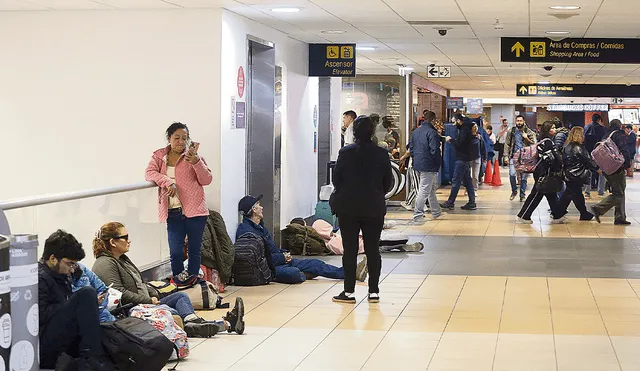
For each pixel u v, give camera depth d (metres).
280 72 12.89
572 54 13.84
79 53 10.54
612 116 45.56
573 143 16.50
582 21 11.87
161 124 10.44
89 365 5.77
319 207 15.02
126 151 10.51
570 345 7.15
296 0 9.82
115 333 5.93
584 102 44.34
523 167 16.56
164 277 9.46
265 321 8.20
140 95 10.47
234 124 10.84
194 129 10.40
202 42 10.36
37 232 6.79
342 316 8.41
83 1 9.80
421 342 7.30
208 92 10.37
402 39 14.25
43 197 6.82
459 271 11.02
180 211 9.18
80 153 10.59
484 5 10.35
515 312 8.52
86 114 10.56
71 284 6.22
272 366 6.56
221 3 9.96
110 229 7.50
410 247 12.77
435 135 16.89
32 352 4.95
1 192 10.77
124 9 10.41
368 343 7.29
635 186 27.25
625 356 6.79
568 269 11.12
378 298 9.16
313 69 14.60
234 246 10.23
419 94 26.80
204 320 7.74
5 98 10.70
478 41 14.69
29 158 10.70
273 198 12.46
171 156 9.24
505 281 10.27
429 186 17.05
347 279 9.12
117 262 7.50
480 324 7.99
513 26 12.46
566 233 14.90
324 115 16.69
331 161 16.56
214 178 10.39
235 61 10.84
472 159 19.58
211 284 8.93
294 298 9.38
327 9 10.54
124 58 10.48
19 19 10.60
